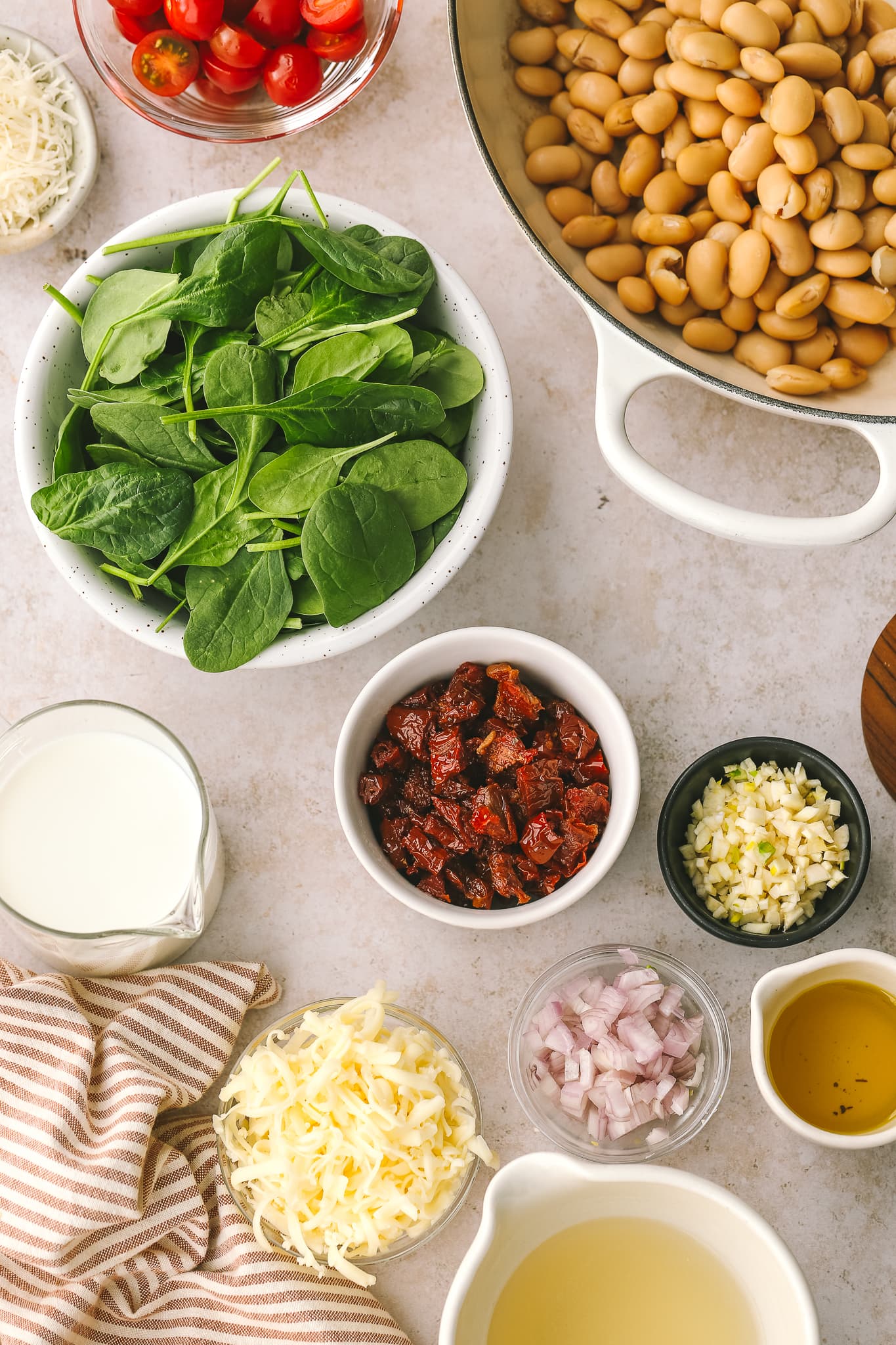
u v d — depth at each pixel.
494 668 0.86
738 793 0.87
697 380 0.82
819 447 0.92
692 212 0.86
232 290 0.83
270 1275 0.87
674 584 0.92
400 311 0.84
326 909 0.91
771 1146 0.89
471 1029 0.90
